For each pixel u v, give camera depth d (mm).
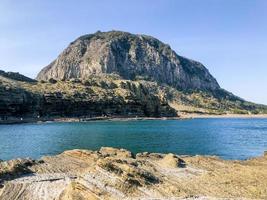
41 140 85688
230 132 125875
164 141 84875
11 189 26281
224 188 25219
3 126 150875
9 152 62625
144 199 22438
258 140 92562
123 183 24562
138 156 41906
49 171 33312
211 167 35094
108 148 45000
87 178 25516
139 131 121062
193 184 26375
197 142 84125
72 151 43344
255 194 23828
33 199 23906
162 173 30578
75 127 143000
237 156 60469
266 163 37938
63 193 24516
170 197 23000
